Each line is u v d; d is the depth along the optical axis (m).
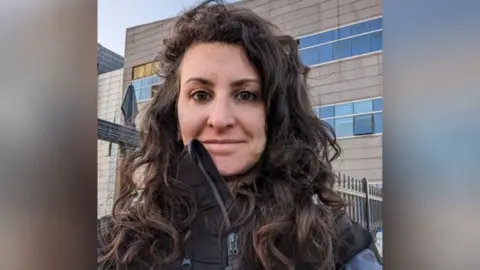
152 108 0.60
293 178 0.57
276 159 0.55
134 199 0.59
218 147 0.53
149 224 0.54
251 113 0.54
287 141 0.57
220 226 0.52
